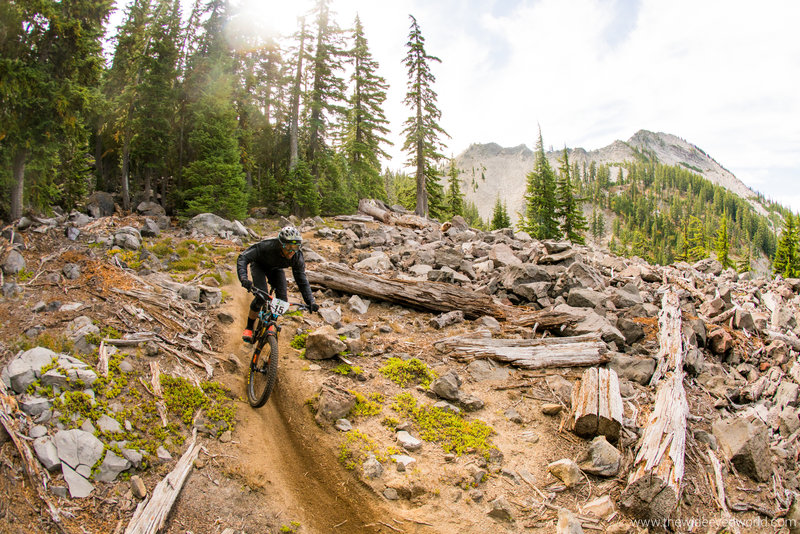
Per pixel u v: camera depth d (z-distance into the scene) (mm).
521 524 4383
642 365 7367
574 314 8766
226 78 19703
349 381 6367
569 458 5328
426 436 5449
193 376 5664
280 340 7371
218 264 10625
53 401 4332
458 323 9055
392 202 69250
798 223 51938
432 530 4238
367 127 35031
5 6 9578
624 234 197625
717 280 16250
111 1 11617
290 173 26375
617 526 4367
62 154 12906
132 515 3719
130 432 4473
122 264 8281
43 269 7211
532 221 42812
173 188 20062
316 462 4918
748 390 7445
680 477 4664
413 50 32844
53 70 10859
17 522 3316
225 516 4008
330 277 9719
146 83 17234
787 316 10633
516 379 6984
